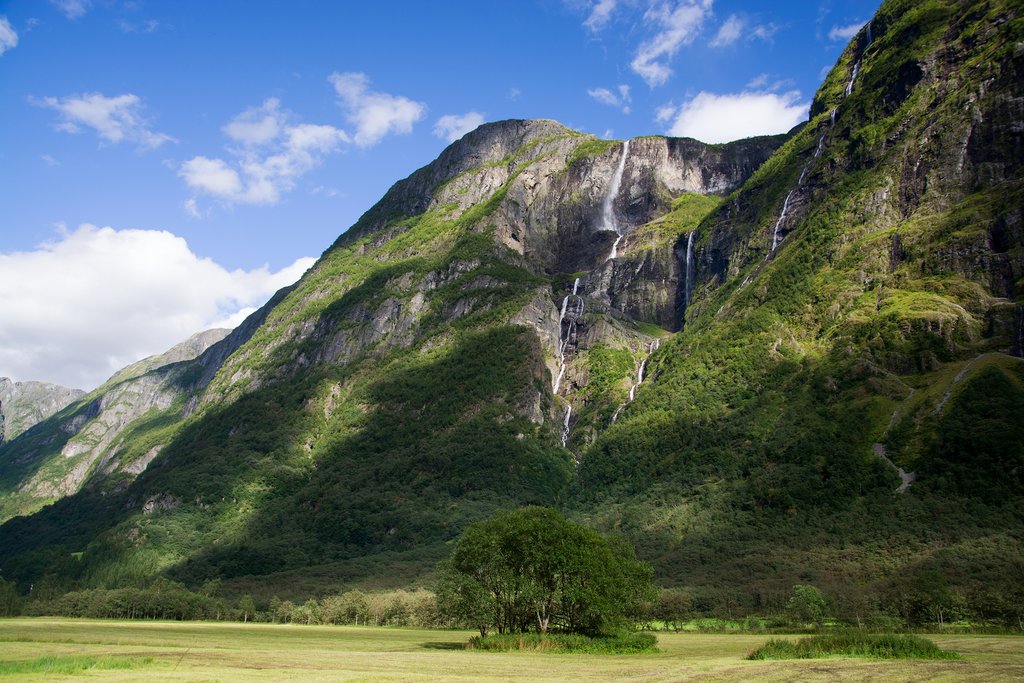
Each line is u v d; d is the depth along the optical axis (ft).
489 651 311.27
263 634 449.06
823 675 212.02
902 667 227.40
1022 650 284.20
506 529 347.56
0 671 209.56
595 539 349.61
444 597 358.02
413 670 227.61
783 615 452.35
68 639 369.50
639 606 390.83
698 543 588.09
